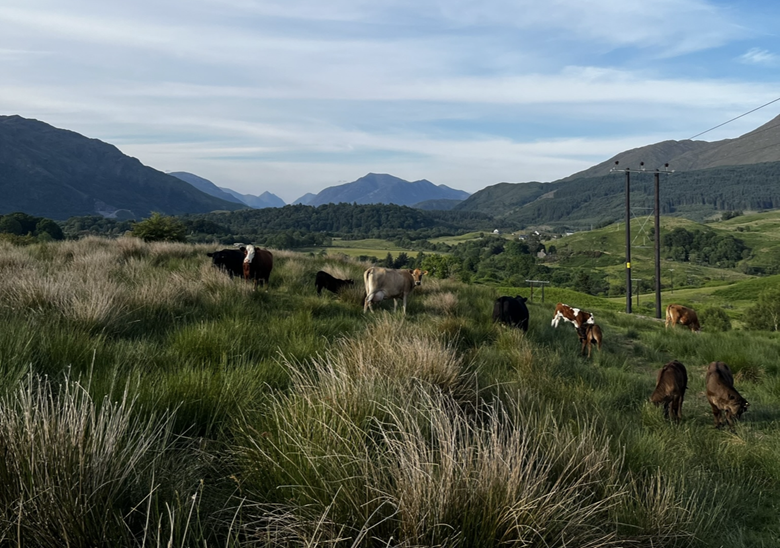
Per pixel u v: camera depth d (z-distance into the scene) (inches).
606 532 113.6
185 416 141.6
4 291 269.1
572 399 233.1
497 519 95.7
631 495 133.1
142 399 138.3
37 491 80.2
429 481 97.3
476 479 104.2
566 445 141.3
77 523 78.8
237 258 501.0
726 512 151.8
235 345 231.6
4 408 98.0
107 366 173.5
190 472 109.8
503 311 439.5
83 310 240.5
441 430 116.0
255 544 94.0
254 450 119.8
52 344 182.5
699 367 419.2
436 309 500.4
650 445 185.0
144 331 258.4
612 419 213.3
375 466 113.2
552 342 443.8
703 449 210.7
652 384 335.9
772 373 384.5
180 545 83.8
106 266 434.3
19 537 71.2
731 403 248.4
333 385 149.3
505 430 150.0
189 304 334.3
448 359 215.9
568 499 111.1
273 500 106.5
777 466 193.9
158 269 476.7
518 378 248.8
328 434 123.5
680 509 129.8
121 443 104.2
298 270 592.4
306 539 89.7
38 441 90.3
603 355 417.4
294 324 298.0
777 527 150.9
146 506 92.4
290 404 142.2
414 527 91.1
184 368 174.7
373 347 227.1
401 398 155.4
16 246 616.1
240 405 153.2
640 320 818.2
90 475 88.3
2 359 153.2
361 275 652.7
